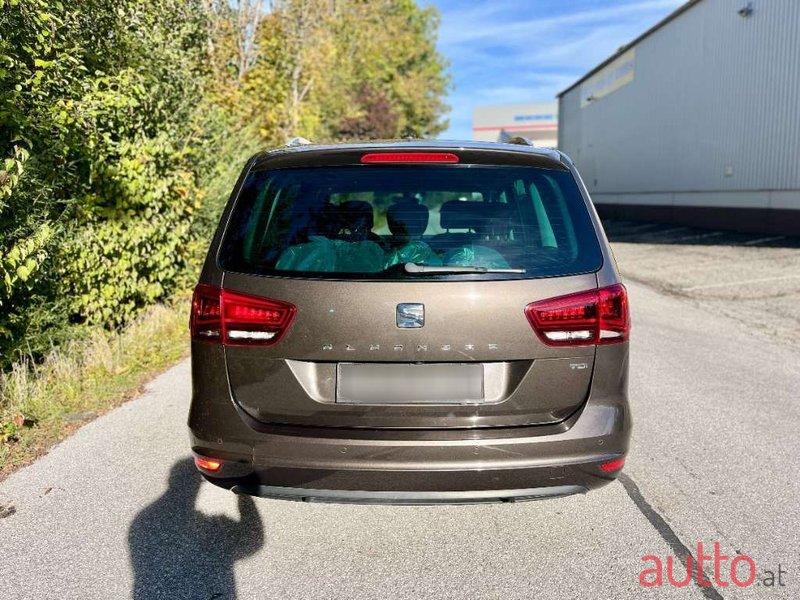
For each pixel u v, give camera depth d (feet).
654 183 94.48
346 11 99.04
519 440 9.14
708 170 77.56
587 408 9.45
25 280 16.11
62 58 17.94
